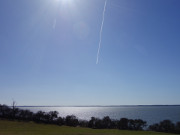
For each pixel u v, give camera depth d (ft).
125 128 202.69
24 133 127.03
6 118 238.07
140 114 458.09
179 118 323.78
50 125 207.62
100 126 208.54
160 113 473.67
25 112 244.42
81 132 145.48
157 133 159.33
